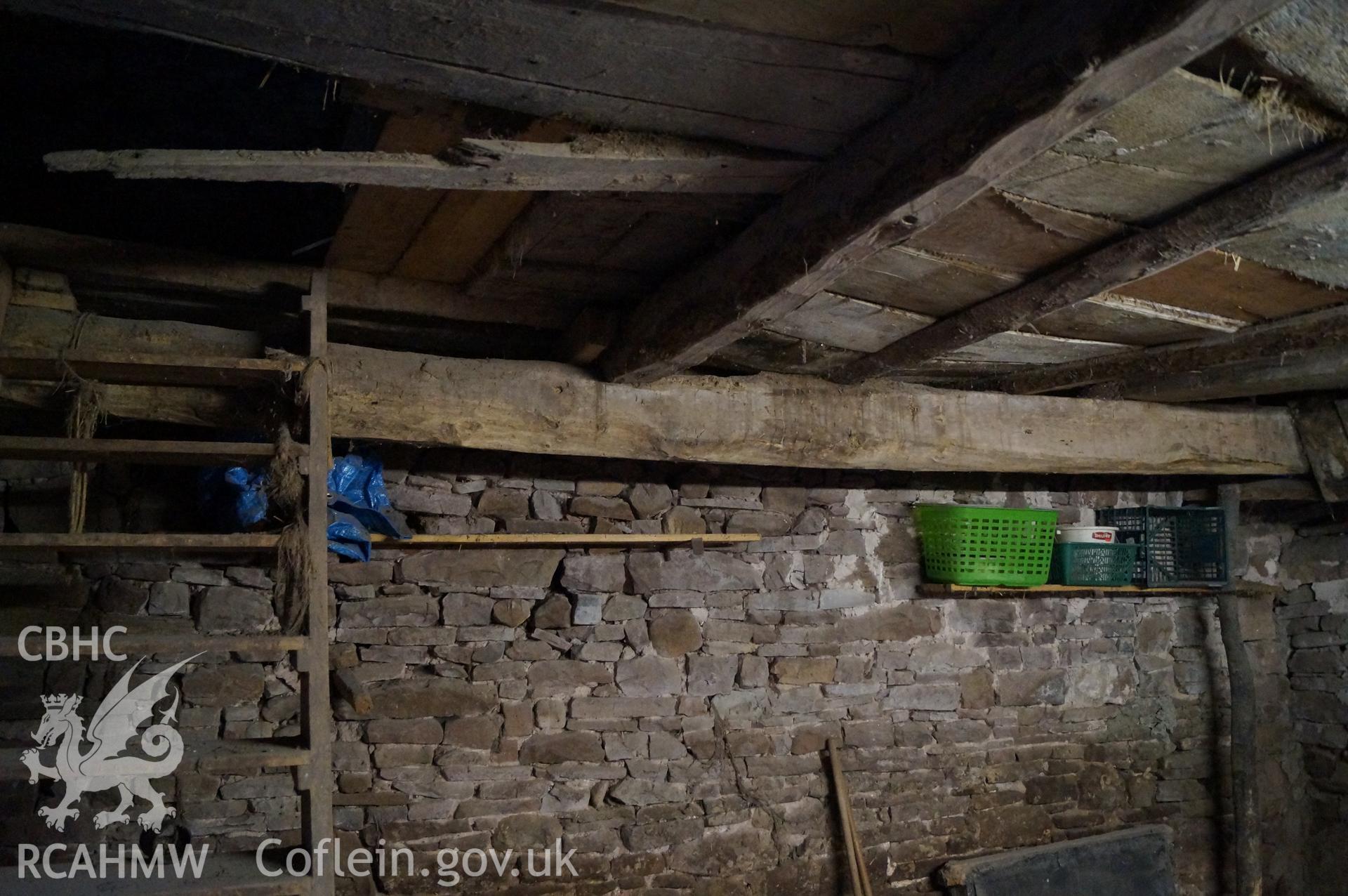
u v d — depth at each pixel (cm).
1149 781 431
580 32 134
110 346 237
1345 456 362
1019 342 282
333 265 252
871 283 230
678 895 357
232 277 241
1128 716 430
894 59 143
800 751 379
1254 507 456
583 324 271
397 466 334
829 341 276
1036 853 399
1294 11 123
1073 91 127
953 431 326
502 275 243
